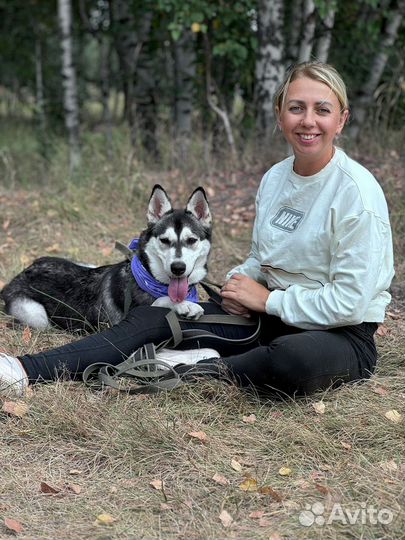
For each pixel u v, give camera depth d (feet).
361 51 29.07
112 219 22.34
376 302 11.62
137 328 12.01
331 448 10.05
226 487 9.27
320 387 11.36
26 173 30.83
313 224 11.25
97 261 18.99
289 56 29.40
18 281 15.07
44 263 15.20
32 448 10.21
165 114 34.01
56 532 8.37
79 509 8.85
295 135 11.02
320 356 10.88
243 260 18.84
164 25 30.22
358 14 28.99
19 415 10.78
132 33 32.53
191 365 11.68
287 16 30.40
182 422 10.82
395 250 18.47
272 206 12.00
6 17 46.50
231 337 12.63
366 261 10.74
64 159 30.30
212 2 26.08
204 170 26.48
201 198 13.32
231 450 10.17
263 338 12.59
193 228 12.93
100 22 39.78
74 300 14.25
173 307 12.68
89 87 58.90
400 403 11.39
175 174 25.99
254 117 29.40
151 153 30.48
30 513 8.75
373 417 10.84
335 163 11.25
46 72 46.65
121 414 10.87
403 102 30.73
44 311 14.49
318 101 10.75
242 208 22.76
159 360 11.49
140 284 12.97
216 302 13.26
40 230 21.52
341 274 10.94
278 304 11.59
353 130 28.37
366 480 9.30
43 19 43.68
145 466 9.78
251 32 27.91
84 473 9.68
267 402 11.43
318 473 9.59
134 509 8.87
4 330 14.32
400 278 17.15
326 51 26.55
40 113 36.99
